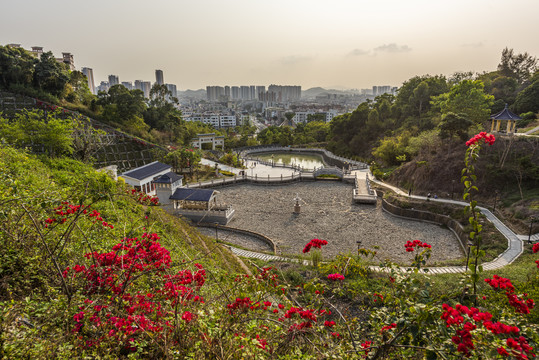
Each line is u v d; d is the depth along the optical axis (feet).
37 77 184.03
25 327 13.70
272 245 89.86
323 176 172.04
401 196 127.44
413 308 13.73
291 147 319.47
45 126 103.50
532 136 124.06
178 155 177.47
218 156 254.88
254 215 118.32
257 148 312.91
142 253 20.76
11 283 18.17
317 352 16.02
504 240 83.76
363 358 16.19
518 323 15.19
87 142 122.31
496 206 106.63
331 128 296.10
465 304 17.53
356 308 38.34
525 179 110.22
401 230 103.30
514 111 189.57
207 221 110.52
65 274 18.78
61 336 13.79
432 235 98.99
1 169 33.55
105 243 28.48
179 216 103.09
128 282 17.93
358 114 273.54
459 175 126.52
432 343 13.20
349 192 148.36
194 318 15.93
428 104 231.09
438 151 142.61
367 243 93.09
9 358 12.02
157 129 247.70
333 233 101.09
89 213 27.32
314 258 67.72
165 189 120.57
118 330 15.21
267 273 21.25
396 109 249.55
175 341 15.20
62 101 193.57
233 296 19.48
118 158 176.45
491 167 118.01
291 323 18.57
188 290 18.22
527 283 38.32
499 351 11.84
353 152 261.03
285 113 651.25
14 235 19.07
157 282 19.74
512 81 222.07
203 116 556.92
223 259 59.00
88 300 16.44
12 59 174.19
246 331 16.16
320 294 22.90
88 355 13.69
